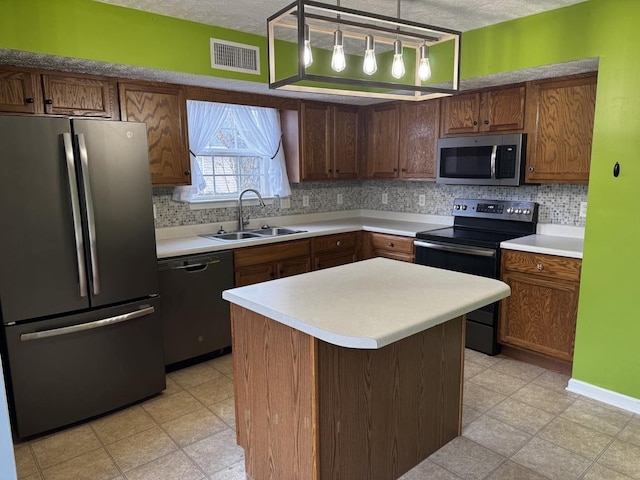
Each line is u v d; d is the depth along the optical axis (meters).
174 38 2.88
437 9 2.72
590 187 2.64
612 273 2.61
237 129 3.98
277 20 1.70
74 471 2.14
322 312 1.71
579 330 2.78
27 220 2.26
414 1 2.57
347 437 1.83
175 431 2.46
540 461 2.17
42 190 2.28
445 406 2.28
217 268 3.28
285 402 1.82
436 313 1.69
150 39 2.78
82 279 2.43
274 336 1.83
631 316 2.56
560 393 2.82
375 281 2.18
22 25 2.34
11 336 2.28
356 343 1.45
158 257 2.97
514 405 2.68
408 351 2.03
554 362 3.13
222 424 2.53
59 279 2.38
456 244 3.45
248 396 2.03
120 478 2.09
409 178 4.14
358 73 3.98
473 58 3.13
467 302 1.83
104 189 2.47
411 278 2.23
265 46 3.33
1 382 1.47
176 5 2.66
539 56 2.80
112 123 2.47
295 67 3.54
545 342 3.08
